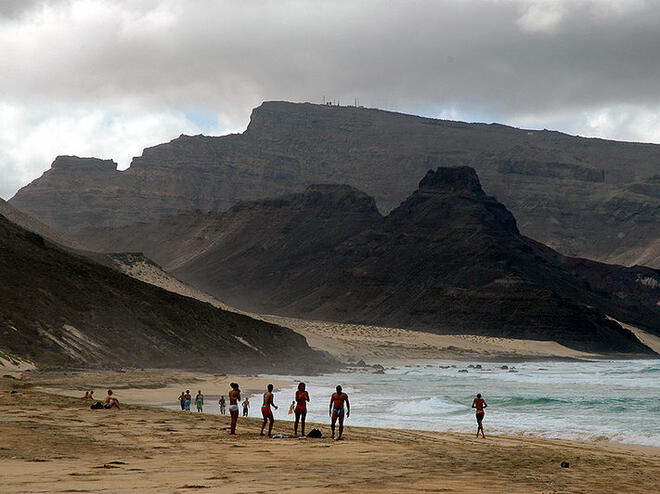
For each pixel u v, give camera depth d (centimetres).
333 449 2905
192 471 2223
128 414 3934
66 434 2992
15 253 10994
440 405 6738
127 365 9806
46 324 9456
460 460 2792
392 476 2248
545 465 2798
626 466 2973
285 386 9200
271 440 3134
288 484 2016
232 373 11719
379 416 5938
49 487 1886
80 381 7081
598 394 8712
